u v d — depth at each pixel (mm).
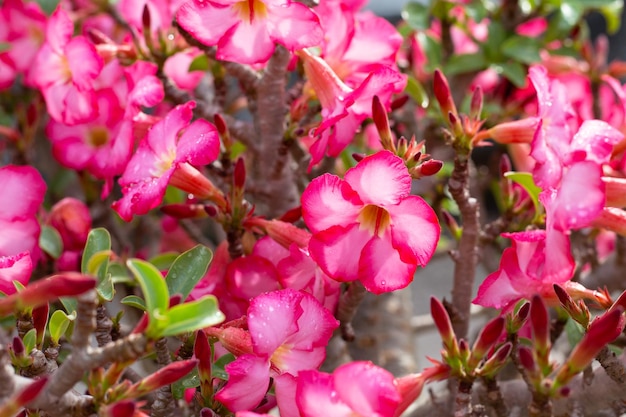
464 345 645
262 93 789
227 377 674
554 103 711
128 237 1024
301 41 705
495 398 693
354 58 754
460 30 1079
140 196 699
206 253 698
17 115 972
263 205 833
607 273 876
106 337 690
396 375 919
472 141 717
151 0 850
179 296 608
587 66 999
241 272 708
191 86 879
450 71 976
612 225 699
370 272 666
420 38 993
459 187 725
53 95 804
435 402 763
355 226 669
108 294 679
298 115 778
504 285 689
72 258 820
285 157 790
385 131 682
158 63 827
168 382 603
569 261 684
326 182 657
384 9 1613
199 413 677
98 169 830
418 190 971
